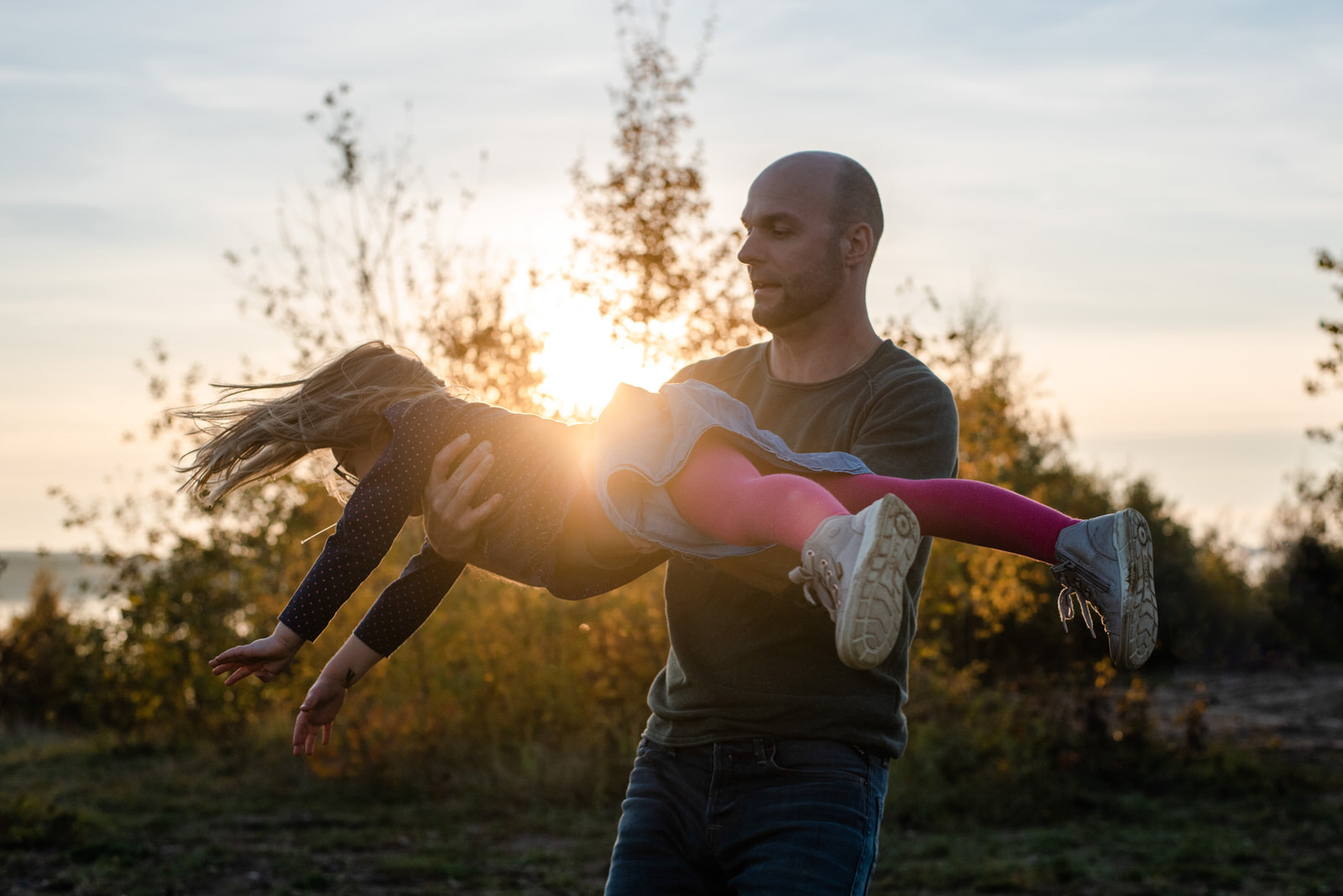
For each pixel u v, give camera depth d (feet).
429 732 32.42
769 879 7.98
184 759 36.24
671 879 8.64
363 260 40.93
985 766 32.01
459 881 22.67
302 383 9.84
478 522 8.87
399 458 8.96
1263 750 37.83
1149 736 36.73
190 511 40.45
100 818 26.91
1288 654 74.64
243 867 23.39
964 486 8.04
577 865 23.82
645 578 34.14
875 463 8.46
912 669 37.27
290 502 40.24
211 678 39.11
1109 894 22.53
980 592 36.91
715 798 8.64
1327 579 75.87
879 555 6.41
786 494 7.39
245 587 40.34
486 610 34.24
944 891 22.79
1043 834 27.61
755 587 8.71
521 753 30.94
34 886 21.63
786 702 8.45
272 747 35.40
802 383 9.33
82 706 45.52
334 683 9.57
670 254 38.81
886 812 29.12
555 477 8.89
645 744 9.42
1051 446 60.64
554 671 32.91
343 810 29.09
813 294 9.09
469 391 10.28
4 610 55.42
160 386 41.04
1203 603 76.69
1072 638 53.83
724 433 8.16
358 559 8.70
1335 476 51.13
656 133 40.06
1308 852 26.09
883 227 9.50
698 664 8.84
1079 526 7.67
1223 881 23.47
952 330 33.86
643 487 8.24
